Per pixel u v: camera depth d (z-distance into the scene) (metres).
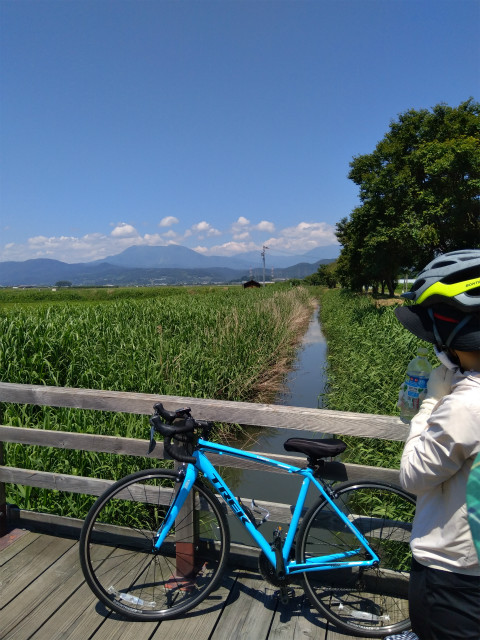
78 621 2.25
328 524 2.29
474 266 1.32
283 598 2.24
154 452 2.59
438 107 18.36
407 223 17.45
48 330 7.61
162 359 7.21
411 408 1.94
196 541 2.53
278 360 12.29
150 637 2.15
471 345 1.31
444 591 1.40
